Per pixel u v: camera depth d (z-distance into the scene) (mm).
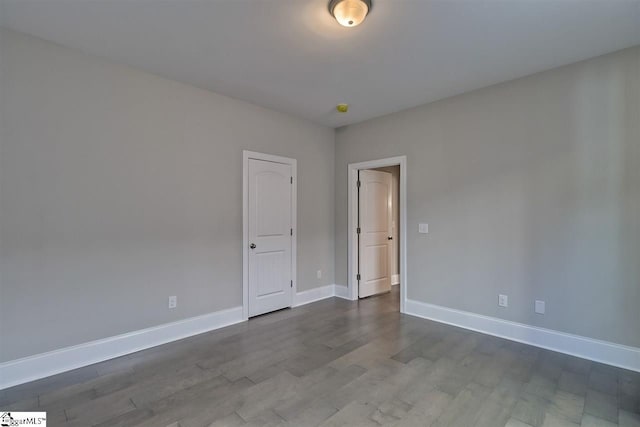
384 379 2406
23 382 2365
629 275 2582
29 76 2432
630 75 2574
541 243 3000
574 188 2826
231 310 3637
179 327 3219
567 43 2508
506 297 3207
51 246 2518
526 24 2258
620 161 2621
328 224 4824
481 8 2080
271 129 4051
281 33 2391
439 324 3607
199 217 3383
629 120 2582
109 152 2803
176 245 3209
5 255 2338
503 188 3232
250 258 3828
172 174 3184
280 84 3287
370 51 2637
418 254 3885
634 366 2543
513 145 3168
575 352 2809
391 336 3254
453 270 3586
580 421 1927
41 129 2479
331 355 2820
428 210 3795
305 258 4496
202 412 2012
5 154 2340
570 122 2846
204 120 3424
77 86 2645
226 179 3607
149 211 3033
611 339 2654
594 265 2732
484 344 3053
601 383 2348
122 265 2869
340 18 2039
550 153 2951
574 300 2824
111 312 2805
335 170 4910
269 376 2455
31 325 2430
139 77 2975
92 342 2699
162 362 2697
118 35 2428
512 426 1882
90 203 2701
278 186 4145
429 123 3795
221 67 2934
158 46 2580
